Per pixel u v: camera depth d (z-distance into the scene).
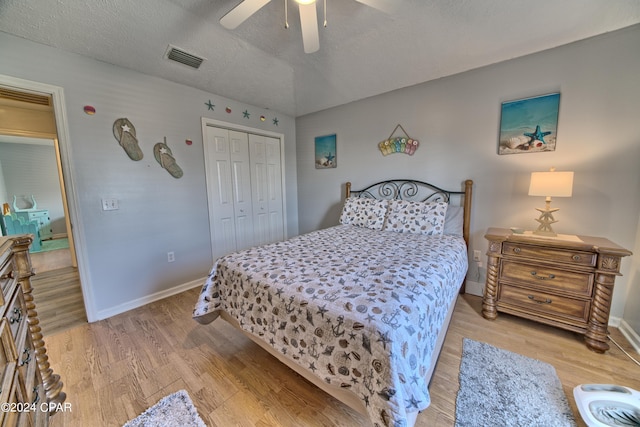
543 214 2.01
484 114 2.36
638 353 1.64
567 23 1.72
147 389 1.42
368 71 2.48
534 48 2.01
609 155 1.89
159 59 2.15
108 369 1.57
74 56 1.94
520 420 1.19
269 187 3.66
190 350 1.75
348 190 3.36
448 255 1.79
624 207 1.87
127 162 2.27
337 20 1.80
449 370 1.51
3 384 0.76
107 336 1.92
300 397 1.36
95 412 1.27
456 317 2.12
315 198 3.84
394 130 2.93
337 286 1.27
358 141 3.25
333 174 3.57
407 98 2.79
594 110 1.91
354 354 1.00
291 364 1.30
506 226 2.34
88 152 2.05
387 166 3.02
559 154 2.06
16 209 5.04
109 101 2.13
